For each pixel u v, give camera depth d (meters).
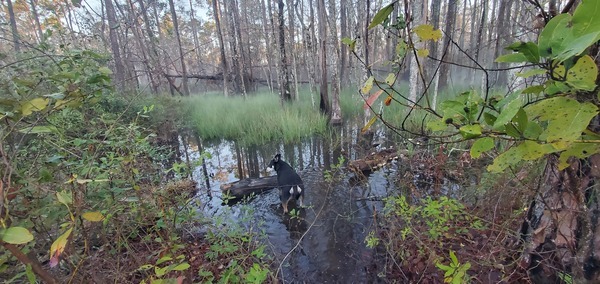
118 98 6.77
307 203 4.54
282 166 4.92
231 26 14.27
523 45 0.60
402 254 2.65
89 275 1.81
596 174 1.02
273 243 3.54
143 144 2.52
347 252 3.23
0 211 0.88
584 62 0.56
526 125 0.63
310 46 12.94
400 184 4.25
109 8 10.74
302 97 13.02
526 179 2.11
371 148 6.77
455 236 2.57
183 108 10.51
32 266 1.07
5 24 3.29
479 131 0.67
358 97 10.62
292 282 2.90
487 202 2.81
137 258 2.27
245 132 8.84
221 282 2.12
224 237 3.06
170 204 2.77
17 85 1.43
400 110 7.62
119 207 2.00
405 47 1.04
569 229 1.41
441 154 4.02
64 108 1.54
